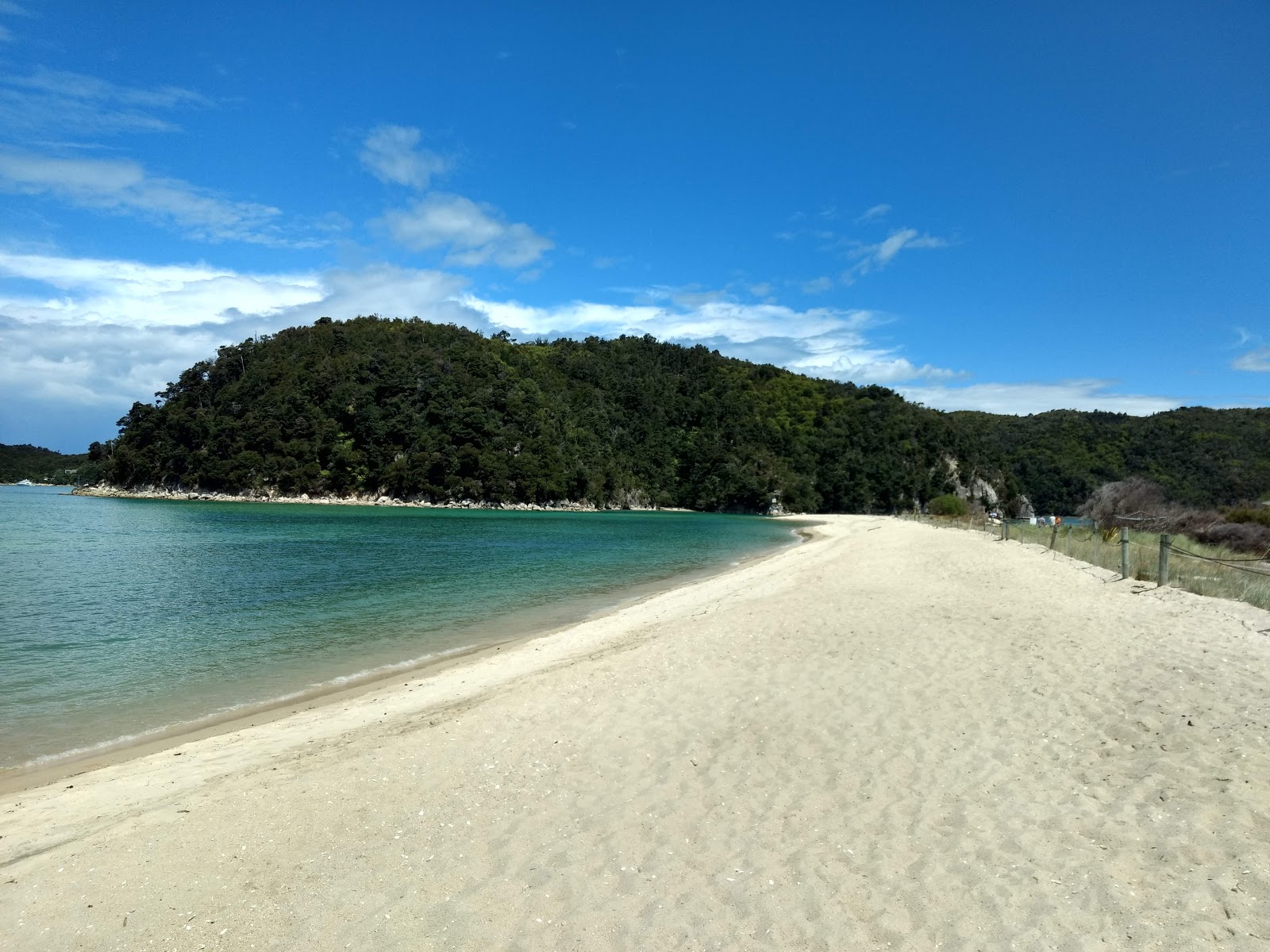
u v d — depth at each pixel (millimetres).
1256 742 5582
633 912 4055
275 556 30703
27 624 16078
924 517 82250
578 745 6867
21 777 7469
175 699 10523
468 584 23234
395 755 6785
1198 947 3389
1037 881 4082
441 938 3924
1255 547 23047
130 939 4055
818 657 9547
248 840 5180
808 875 4324
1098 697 7129
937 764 5855
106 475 102312
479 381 103750
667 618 15234
